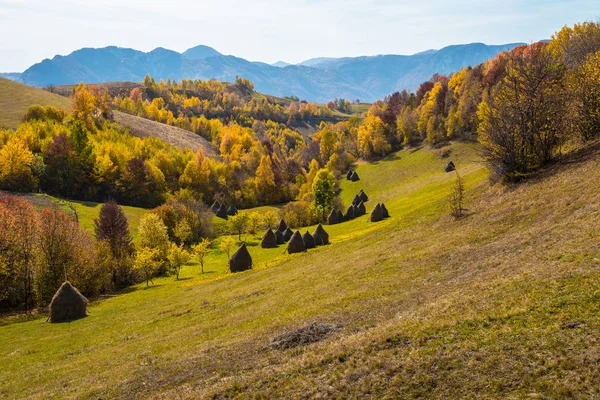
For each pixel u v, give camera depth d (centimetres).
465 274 2447
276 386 1645
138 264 6256
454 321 1736
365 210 9894
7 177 9488
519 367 1317
